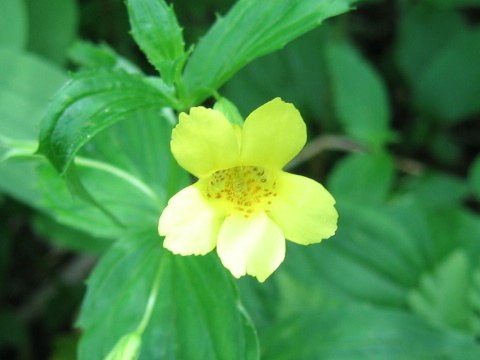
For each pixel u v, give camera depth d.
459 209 0.18
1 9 0.17
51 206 0.12
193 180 0.18
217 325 0.11
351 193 0.19
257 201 0.10
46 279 0.20
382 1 0.24
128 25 0.20
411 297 0.16
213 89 0.10
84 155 0.13
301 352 0.14
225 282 0.11
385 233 0.18
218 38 0.11
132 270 0.12
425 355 0.14
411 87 0.22
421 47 0.22
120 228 0.12
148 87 0.10
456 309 0.16
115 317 0.11
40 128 0.10
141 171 0.13
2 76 0.16
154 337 0.11
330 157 0.22
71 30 0.18
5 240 0.18
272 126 0.09
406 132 0.23
